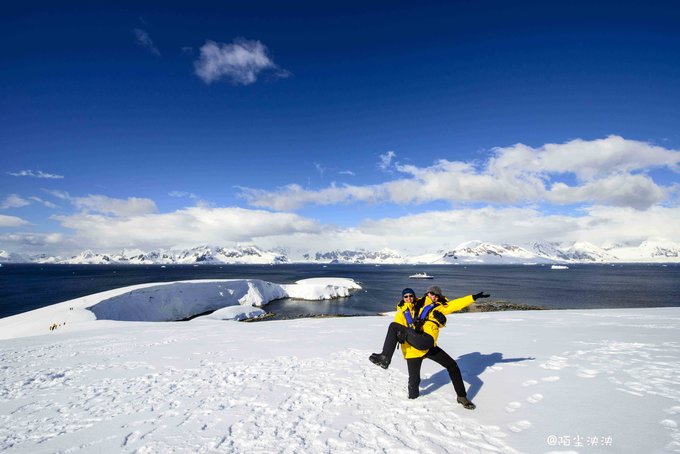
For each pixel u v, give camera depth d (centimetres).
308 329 1328
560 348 810
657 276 12838
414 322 490
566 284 8631
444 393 525
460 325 1349
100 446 390
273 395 537
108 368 766
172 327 1628
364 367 682
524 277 12594
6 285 8762
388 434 398
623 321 1404
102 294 3806
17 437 421
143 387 611
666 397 482
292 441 386
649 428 389
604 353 751
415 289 7719
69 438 414
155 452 371
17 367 810
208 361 787
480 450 356
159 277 12406
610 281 9781
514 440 373
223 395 546
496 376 594
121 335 1355
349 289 7362
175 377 664
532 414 437
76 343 1177
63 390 614
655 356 718
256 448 373
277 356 808
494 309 3669
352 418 443
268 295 5866
